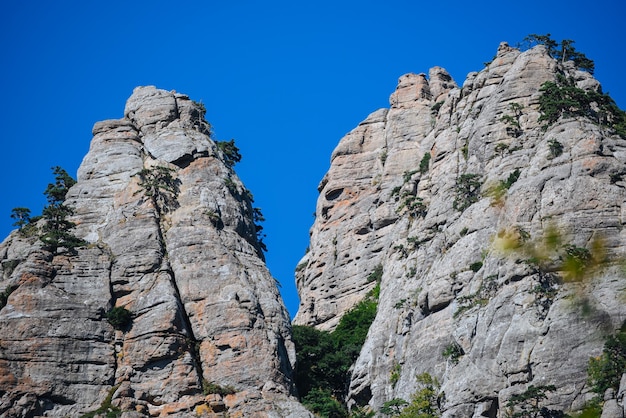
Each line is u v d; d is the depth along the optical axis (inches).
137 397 5167.3
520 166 5659.5
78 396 5162.4
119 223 5738.2
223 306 5447.8
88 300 5418.3
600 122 5762.8
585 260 4948.3
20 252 5703.7
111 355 5280.5
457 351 5113.2
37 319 5300.2
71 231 5777.6
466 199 5767.7
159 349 5260.8
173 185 5954.7
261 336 5378.9
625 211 5137.8
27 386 5128.0
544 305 4901.6
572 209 5172.2
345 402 5708.7
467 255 5423.2
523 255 5083.7
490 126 6018.7
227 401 5177.2
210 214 5816.9
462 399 4840.1
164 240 5708.7
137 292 5497.1
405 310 5634.8
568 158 5383.9
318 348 5930.1
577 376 4653.1
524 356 4805.6
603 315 4751.5
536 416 4626.0
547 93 5856.3
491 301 5064.0
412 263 5861.2
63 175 6102.4
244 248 5772.6
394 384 5423.2
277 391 5241.1
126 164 6033.5
